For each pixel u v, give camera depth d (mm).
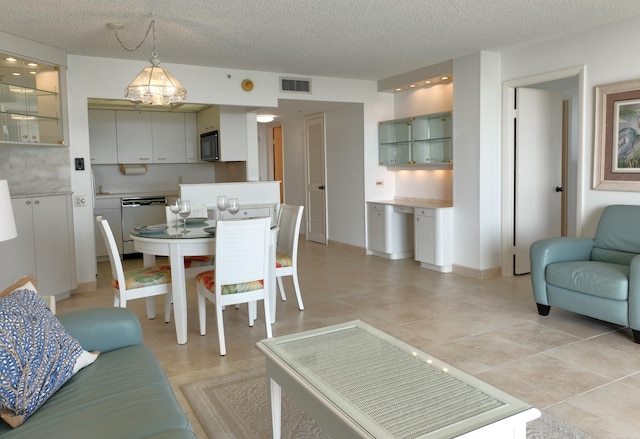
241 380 2809
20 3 3301
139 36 4141
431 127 6039
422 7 3551
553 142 5402
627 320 3211
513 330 3533
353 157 6824
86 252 4883
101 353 2070
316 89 6105
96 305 4414
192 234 3488
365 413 1514
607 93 4121
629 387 2600
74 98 4746
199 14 3594
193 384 2758
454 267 5492
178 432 1415
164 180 7418
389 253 6340
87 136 4840
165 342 3461
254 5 3420
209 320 3998
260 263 3316
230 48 4586
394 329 3607
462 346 3236
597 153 4215
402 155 6422
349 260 6355
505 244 5242
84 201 4852
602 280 3303
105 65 4855
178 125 7172
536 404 2436
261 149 9680
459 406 1549
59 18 3635
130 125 6848
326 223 7617
